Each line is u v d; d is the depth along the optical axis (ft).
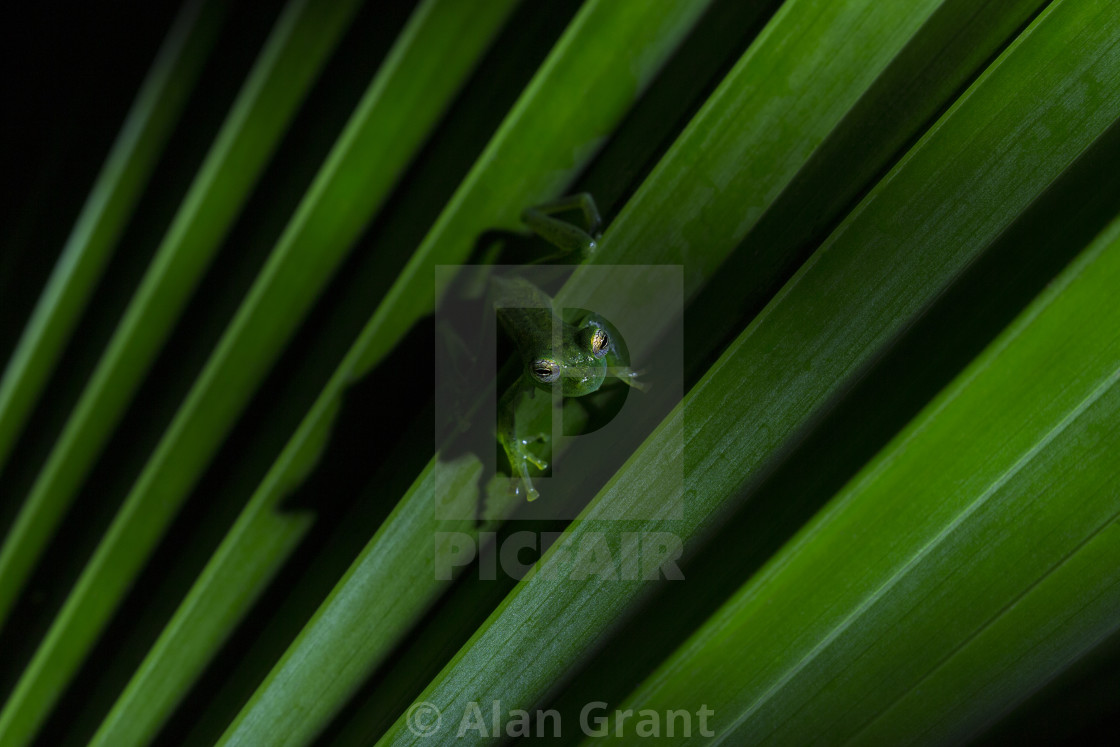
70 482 1.24
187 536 1.25
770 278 1.20
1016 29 1.18
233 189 1.21
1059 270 1.16
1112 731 1.21
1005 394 1.17
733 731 1.20
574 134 1.22
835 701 1.20
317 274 1.22
